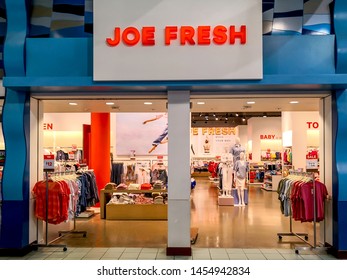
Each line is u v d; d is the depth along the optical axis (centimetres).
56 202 591
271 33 555
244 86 529
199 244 625
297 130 1257
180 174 546
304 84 518
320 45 533
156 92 567
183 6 514
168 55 514
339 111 541
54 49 538
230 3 512
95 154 1023
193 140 2548
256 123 1948
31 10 571
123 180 1100
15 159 551
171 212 546
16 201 548
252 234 707
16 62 532
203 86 526
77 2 574
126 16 517
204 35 510
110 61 516
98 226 801
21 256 546
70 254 563
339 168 538
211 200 1269
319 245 600
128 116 1185
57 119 1162
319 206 572
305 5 561
